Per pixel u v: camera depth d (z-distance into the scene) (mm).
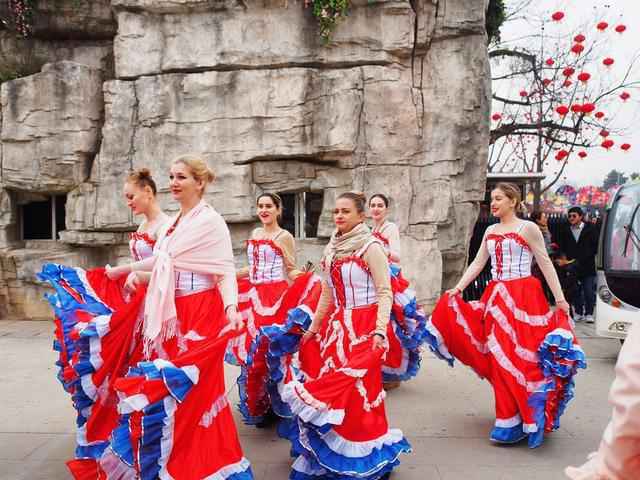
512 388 4168
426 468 3809
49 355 6828
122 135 8625
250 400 4336
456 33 8625
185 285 3355
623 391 1181
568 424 4695
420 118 8625
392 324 5281
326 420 3084
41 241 9305
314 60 8516
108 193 8648
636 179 7359
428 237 8656
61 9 8930
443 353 4652
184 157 3426
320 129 8414
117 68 8688
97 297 3791
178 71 8672
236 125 8539
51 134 8703
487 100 8836
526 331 4293
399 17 8398
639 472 1248
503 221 4605
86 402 3412
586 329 8930
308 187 8688
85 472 3303
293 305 4852
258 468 3797
